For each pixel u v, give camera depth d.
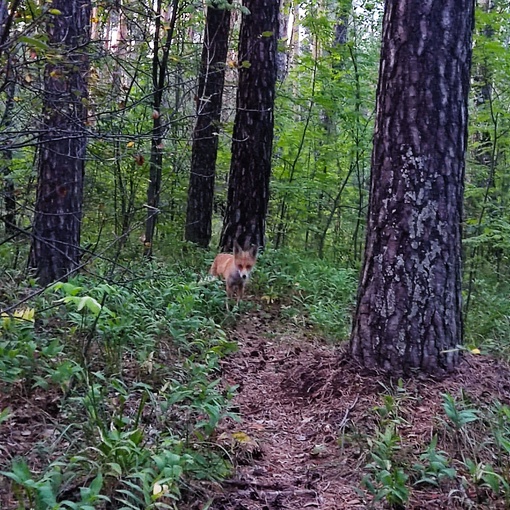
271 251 10.35
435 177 4.57
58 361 4.34
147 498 2.68
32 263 6.99
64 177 6.93
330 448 4.03
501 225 8.26
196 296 6.97
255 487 3.46
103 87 6.19
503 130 10.34
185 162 13.14
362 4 12.09
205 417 4.09
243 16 9.75
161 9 8.77
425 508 3.20
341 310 7.82
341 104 12.11
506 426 3.97
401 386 4.36
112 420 3.60
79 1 6.41
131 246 9.83
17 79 3.70
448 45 4.54
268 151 9.99
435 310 4.61
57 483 2.74
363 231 14.05
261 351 6.40
